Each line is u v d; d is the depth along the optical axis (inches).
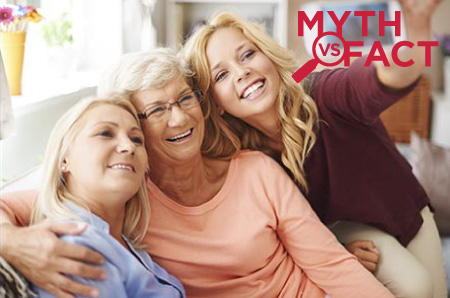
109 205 46.0
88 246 40.8
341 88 57.6
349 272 53.6
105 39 111.0
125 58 52.8
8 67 72.1
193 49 57.7
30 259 38.9
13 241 39.3
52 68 90.4
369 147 62.4
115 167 44.9
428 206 71.3
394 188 64.6
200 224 53.8
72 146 45.4
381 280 61.9
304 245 54.3
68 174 46.3
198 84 58.0
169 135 51.4
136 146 46.9
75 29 106.1
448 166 91.5
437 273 67.4
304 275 56.3
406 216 65.9
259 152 58.7
